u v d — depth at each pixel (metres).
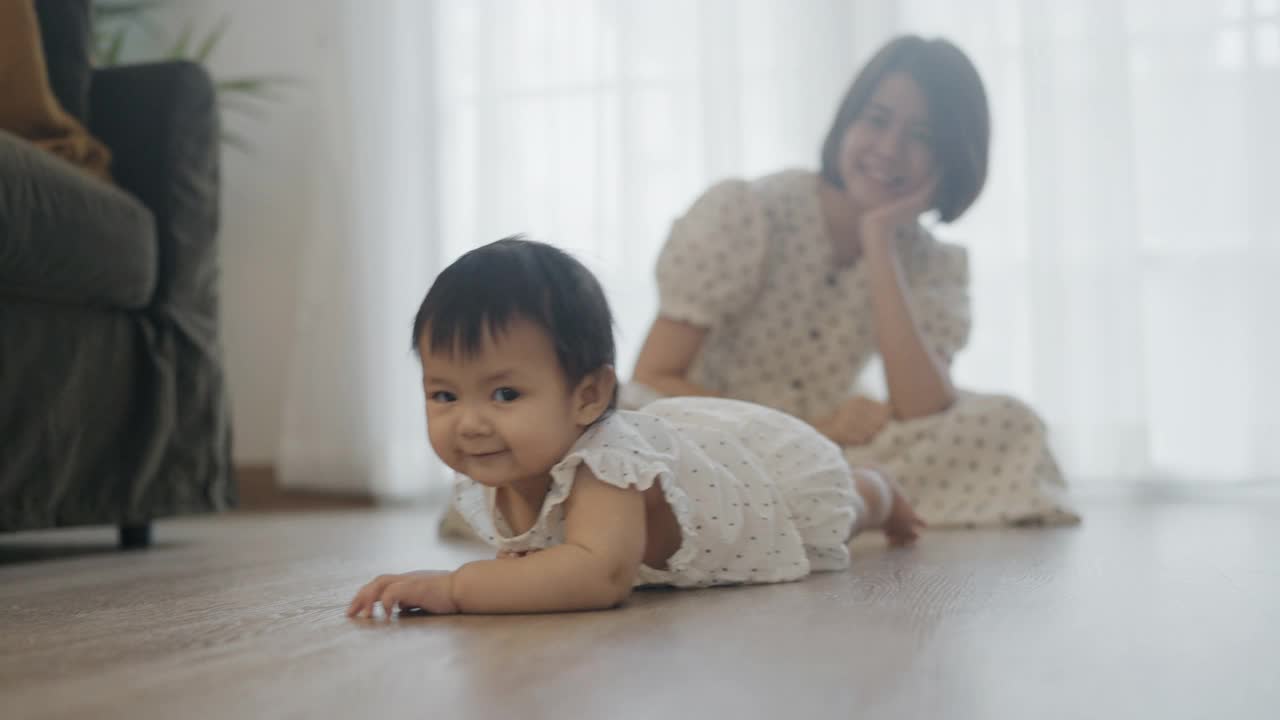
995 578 1.09
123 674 0.65
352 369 3.18
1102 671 0.62
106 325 1.75
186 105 1.91
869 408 1.98
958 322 2.06
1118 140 2.75
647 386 1.86
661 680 0.60
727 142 2.93
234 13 3.45
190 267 1.90
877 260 1.95
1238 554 1.33
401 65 3.21
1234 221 2.73
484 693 0.57
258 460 3.36
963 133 1.94
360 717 0.53
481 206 3.14
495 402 0.89
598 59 3.08
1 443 1.55
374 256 3.19
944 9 2.85
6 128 1.71
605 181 3.06
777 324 2.02
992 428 1.96
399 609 0.90
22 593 1.15
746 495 1.10
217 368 1.96
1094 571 1.14
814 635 0.75
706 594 1.00
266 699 0.57
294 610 0.94
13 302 1.57
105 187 1.69
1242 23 2.73
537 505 0.98
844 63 2.89
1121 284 2.75
